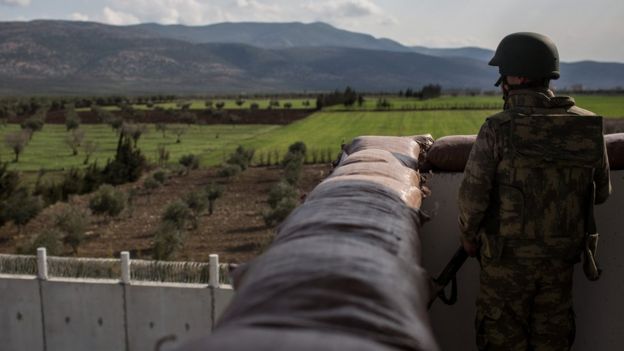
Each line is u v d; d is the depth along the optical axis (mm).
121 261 16016
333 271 1286
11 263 16719
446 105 134875
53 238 27922
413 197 2348
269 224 32875
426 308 1462
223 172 49656
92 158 66750
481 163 2684
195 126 104062
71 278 16422
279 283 1245
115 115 115938
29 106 127000
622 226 3215
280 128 99125
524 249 2645
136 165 51375
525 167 2615
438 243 3232
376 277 1322
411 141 3346
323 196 2025
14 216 34594
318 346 942
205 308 15555
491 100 164125
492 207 2705
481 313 2787
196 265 15695
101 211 35188
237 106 148375
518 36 2770
